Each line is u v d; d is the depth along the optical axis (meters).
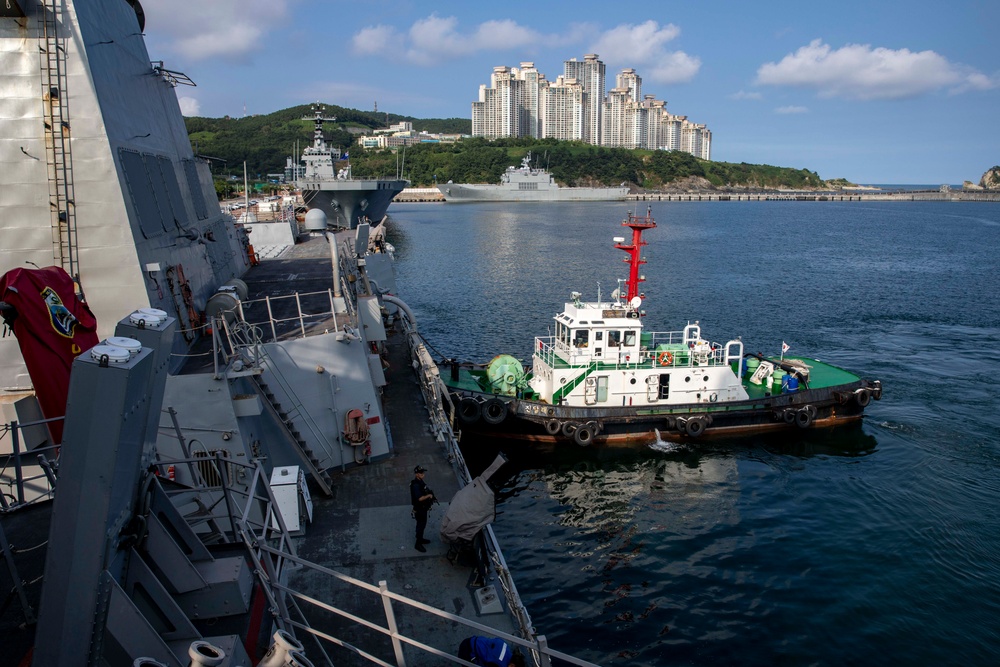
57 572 5.57
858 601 17.22
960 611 16.70
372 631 10.35
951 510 21.78
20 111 12.90
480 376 30.33
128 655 5.70
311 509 13.99
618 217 158.12
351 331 16.17
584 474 25.09
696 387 28.25
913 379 35.47
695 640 15.97
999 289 65.06
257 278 27.00
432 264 81.12
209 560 7.26
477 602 11.09
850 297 60.59
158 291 14.27
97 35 13.98
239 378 14.49
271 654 5.53
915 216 185.75
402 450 17.39
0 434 12.20
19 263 13.12
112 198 13.39
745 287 65.81
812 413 28.64
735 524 21.45
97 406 5.30
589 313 27.62
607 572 18.91
